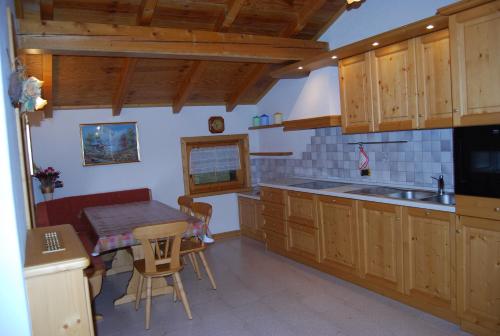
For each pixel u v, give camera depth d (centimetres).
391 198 315
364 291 352
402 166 373
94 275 318
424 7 344
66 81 439
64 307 173
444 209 273
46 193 466
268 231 495
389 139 384
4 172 150
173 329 309
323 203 394
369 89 358
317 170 492
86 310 177
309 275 404
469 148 254
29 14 330
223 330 300
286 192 450
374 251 338
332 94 427
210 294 372
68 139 491
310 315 313
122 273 468
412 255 303
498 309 246
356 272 360
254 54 414
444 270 280
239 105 607
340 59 390
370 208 337
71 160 494
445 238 276
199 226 356
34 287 167
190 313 326
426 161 349
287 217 452
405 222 306
